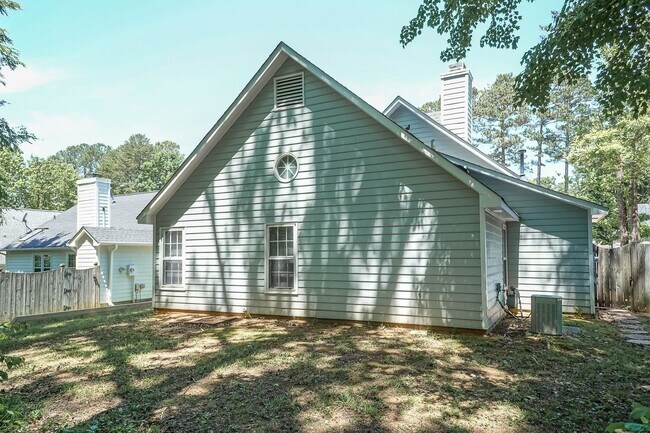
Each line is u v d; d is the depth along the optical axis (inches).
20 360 145.1
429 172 339.9
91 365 252.1
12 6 540.7
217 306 431.5
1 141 553.9
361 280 362.3
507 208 341.1
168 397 195.5
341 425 162.4
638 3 217.5
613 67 264.2
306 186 391.2
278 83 410.6
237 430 158.7
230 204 429.4
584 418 167.8
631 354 269.6
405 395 193.6
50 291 506.9
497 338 308.2
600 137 740.7
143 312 477.4
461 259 325.4
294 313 390.9
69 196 1711.4
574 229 434.3
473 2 305.9
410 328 341.1
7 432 160.1
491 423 163.6
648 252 462.0
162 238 468.4
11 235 1033.5
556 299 322.0
